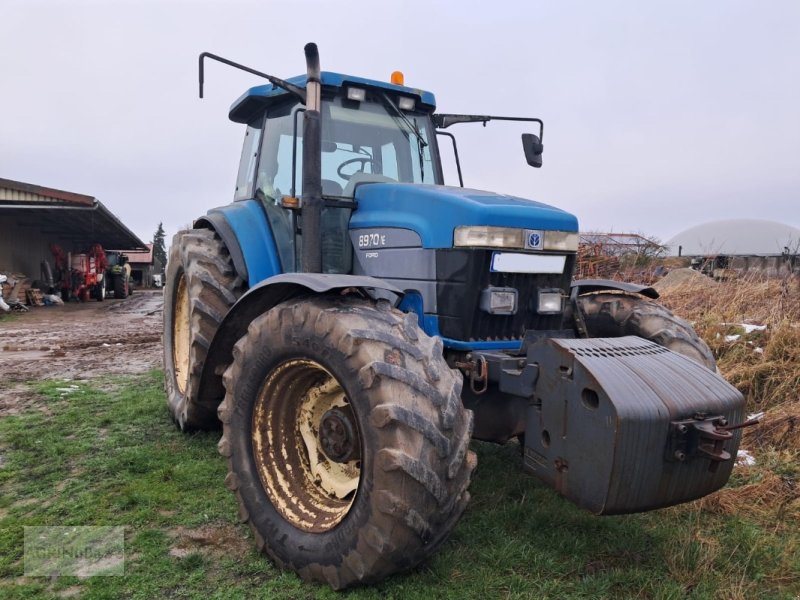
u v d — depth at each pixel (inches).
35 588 96.2
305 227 127.6
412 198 127.2
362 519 89.9
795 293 256.1
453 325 118.6
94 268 831.1
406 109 158.4
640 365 95.7
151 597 93.9
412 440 87.0
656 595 94.6
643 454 88.0
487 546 108.7
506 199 127.2
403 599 92.4
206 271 157.5
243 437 111.0
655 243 506.6
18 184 603.8
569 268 130.5
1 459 154.0
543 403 99.2
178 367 190.9
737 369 198.2
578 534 113.8
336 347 95.2
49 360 309.6
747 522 121.6
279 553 101.8
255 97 161.2
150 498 127.5
